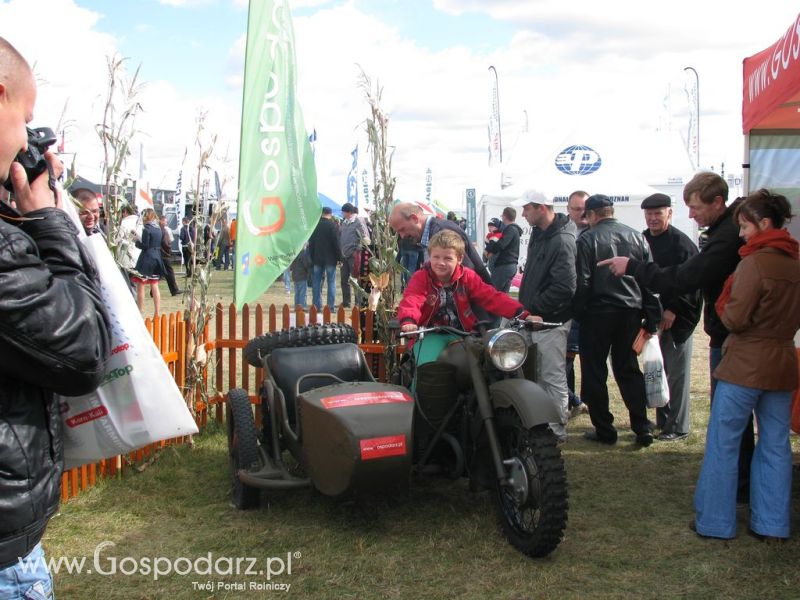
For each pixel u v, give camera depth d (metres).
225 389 7.45
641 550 3.93
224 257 24.80
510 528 3.95
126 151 5.09
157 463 5.34
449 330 4.14
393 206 5.86
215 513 4.45
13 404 1.57
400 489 3.87
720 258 4.30
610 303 5.71
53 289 1.58
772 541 3.99
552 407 3.64
